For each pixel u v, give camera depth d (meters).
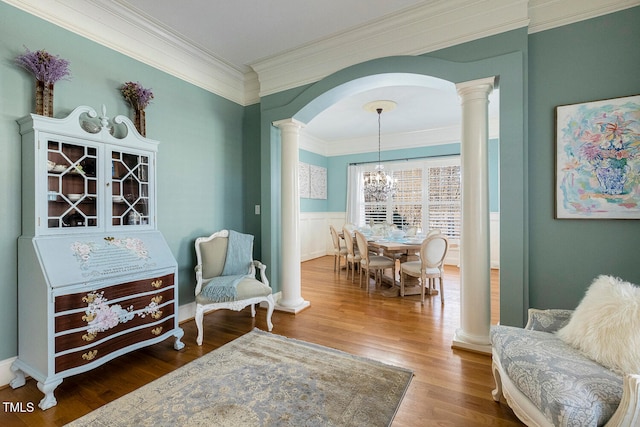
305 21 2.62
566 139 2.18
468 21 2.40
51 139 1.92
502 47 2.29
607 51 2.08
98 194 2.16
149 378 2.00
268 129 3.45
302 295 3.97
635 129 2.00
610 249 2.09
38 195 1.87
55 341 1.73
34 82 2.04
